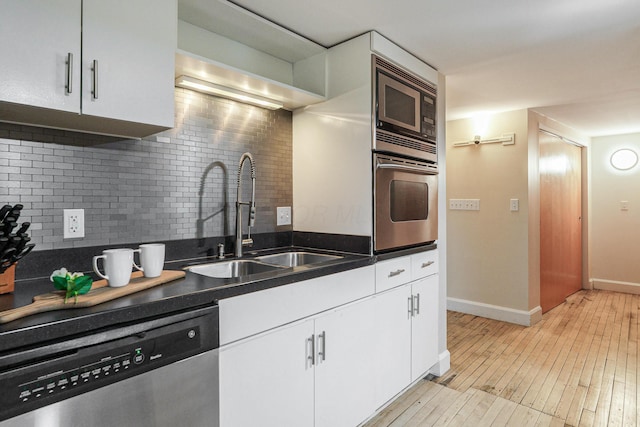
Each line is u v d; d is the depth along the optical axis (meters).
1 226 1.04
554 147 4.11
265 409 1.36
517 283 3.56
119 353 0.96
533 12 1.71
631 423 1.97
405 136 2.16
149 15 1.30
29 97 1.04
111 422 0.95
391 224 2.04
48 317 0.90
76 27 1.13
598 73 2.51
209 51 1.85
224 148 1.92
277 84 1.77
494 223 3.70
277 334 1.40
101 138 1.47
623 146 4.75
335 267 1.65
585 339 3.17
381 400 1.95
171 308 1.08
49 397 0.85
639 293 4.66
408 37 1.98
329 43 2.06
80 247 1.42
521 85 2.77
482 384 2.39
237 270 1.83
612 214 4.85
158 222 1.65
